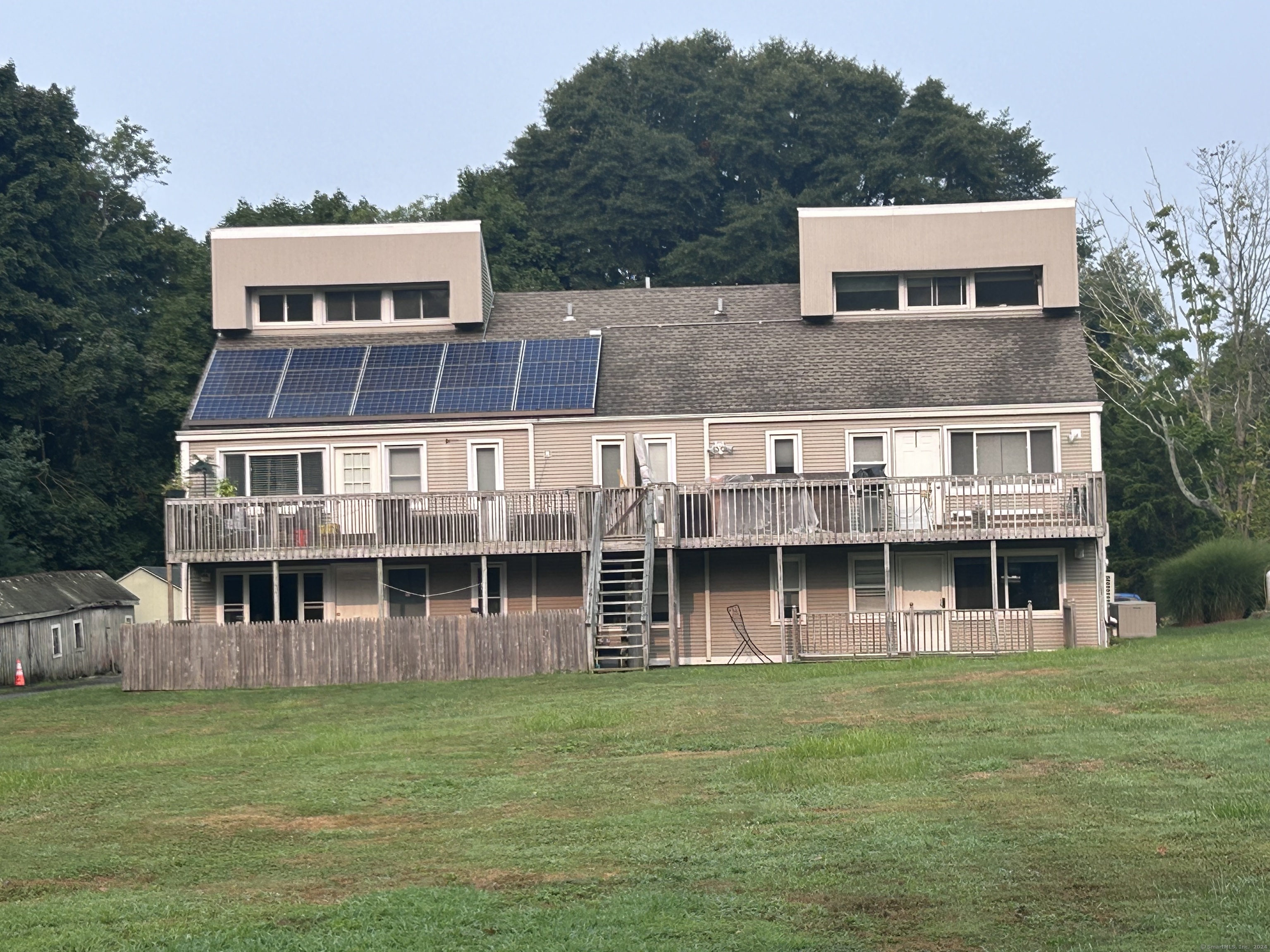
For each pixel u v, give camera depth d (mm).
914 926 12219
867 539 35188
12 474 49500
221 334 42656
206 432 38312
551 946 11930
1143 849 13852
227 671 33375
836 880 13500
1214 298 53906
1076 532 35062
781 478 36500
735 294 44438
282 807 17547
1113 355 60094
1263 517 52719
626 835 15445
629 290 45188
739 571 37562
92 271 58969
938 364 39312
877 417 37719
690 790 17562
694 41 79625
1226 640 30875
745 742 20781
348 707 28688
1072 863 13562
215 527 35969
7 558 48125
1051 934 11859
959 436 37750
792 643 36281
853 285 42188
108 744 24641
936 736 20047
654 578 37688
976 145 67125
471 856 14922
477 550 35750
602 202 71375
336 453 38406
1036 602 36938
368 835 16016
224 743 23625
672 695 26875
